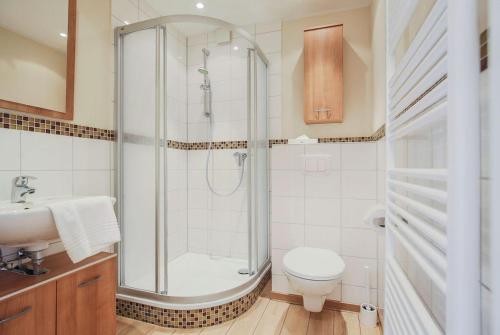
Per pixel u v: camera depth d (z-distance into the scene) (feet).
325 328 5.50
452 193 1.54
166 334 5.29
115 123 6.26
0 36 4.12
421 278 3.03
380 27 5.59
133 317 5.79
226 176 8.19
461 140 1.51
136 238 6.03
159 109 5.80
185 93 8.40
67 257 4.55
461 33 1.51
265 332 5.36
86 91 5.59
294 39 7.90
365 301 6.13
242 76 7.84
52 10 4.83
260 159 7.36
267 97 8.02
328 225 6.41
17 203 4.14
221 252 8.29
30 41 4.50
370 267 6.11
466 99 1.50
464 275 1.50
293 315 5.98
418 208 2.30
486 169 1.72
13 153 4.35
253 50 6.90
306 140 6.66
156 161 5.74
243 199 8.03
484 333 1.61
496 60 1.36
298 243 6.63
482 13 1.80
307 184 6.56
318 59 7.02
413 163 3.35
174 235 7.99
